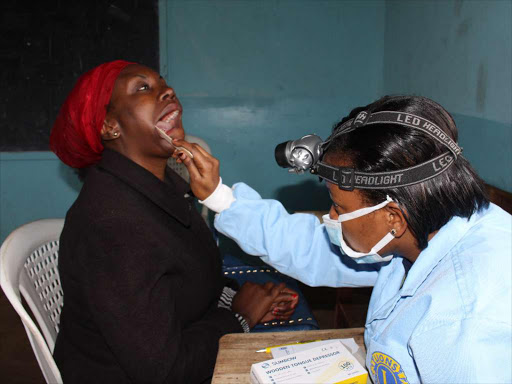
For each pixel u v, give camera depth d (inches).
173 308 39.0
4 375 76.9
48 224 51.9
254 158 118.6
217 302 52.1
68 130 42.2
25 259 45.2
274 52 112.7
